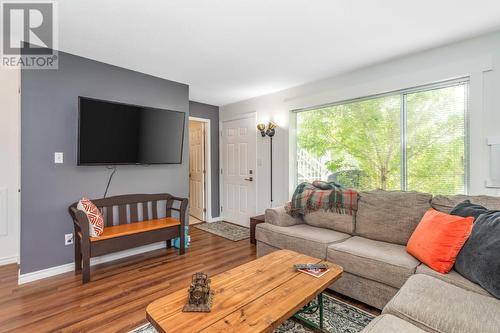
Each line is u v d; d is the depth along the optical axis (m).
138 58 2.79
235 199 4.77
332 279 1.63
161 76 3.36
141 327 1.77
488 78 2.21
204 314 1.25
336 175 3.38
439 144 2.56
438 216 1.86
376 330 1.15
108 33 2.24
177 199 3.32
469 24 2.09
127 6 1.84
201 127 5.05
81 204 2.50
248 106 4.47
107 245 2.56
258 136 4.30
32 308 2.00
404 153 2.79
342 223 2.63
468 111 2.37
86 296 2.18
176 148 3.44
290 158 3.85
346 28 2.16
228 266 2.84
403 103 2.79
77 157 2.61
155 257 3.09
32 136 2.44
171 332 1.12
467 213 1.77
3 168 2.90
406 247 2.06
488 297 1.34
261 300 1.37
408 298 1.36
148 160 3.16
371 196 2.54
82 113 2.60
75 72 2.70
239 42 2.42
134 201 3.13
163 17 1.99
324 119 3.54
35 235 2.47
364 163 3.11
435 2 1.80
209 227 4.53
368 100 3.07
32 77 2.44
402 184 2.79
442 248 1.66
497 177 2.16
